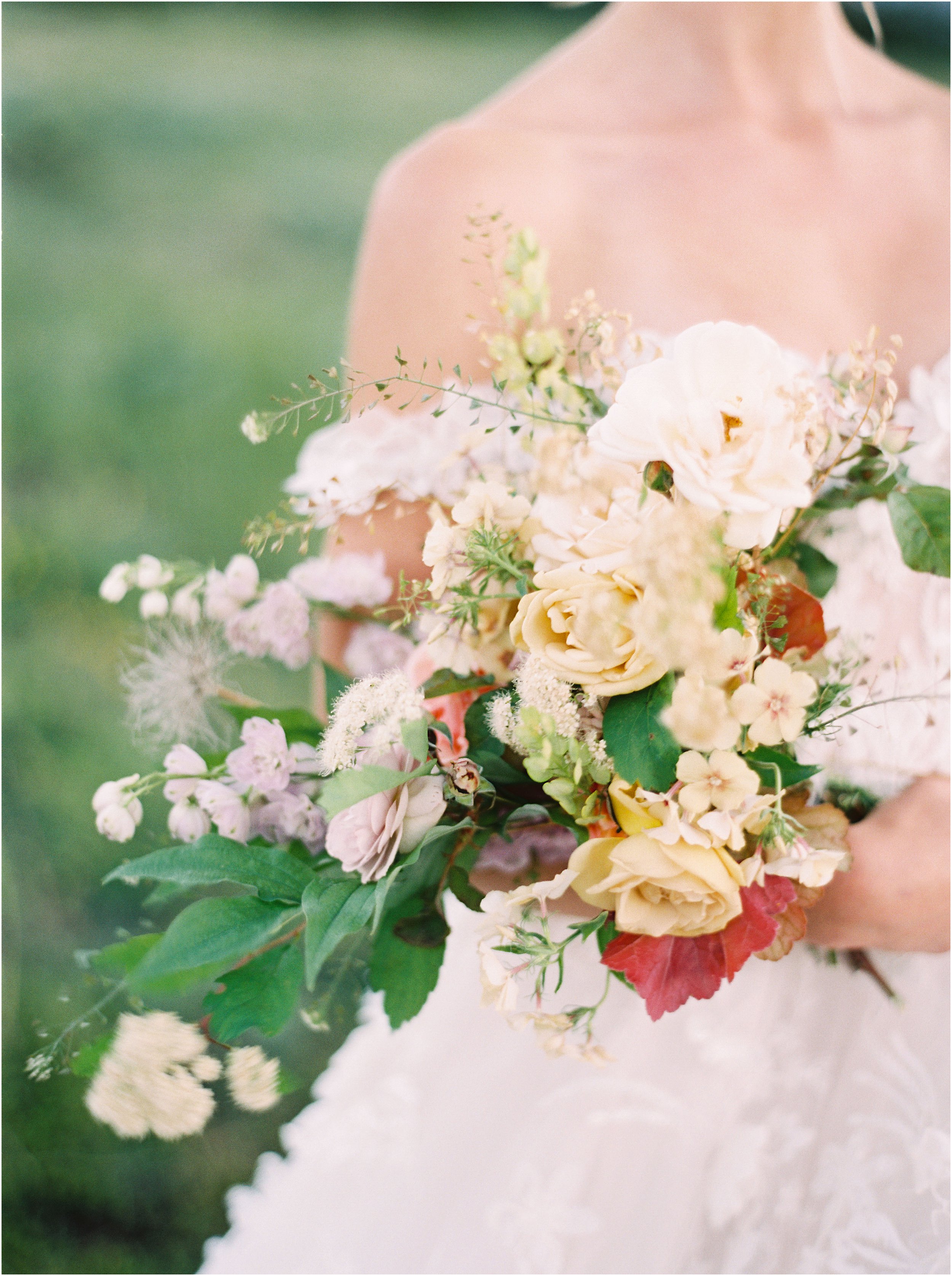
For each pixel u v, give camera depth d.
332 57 6.99
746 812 0.87
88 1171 2.12
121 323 4.74
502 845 1.10
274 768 0.96
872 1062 1.18
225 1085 0.87
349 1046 1.33
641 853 0.86
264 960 0.91
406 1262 1.18
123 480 3.96
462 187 1.27
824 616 1.13
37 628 3.30
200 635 1.10
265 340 4.59
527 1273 1.14
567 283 1.24
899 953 1.20
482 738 0.95
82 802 2.77
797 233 1.25
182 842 1.00
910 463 1.16
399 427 1.19
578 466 0.97
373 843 0.87
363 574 1.19
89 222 5.32
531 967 0.92
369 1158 1.24
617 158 1.28
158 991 0.91
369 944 1.05
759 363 0.86
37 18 6.79
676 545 0.80
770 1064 1.19
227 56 6.91
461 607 0.98
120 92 6.32
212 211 5.51
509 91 1.35
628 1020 1.20
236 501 3.93
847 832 1.02
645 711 0.86
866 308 1.24
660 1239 1.14
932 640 1.16
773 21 1.27
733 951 0.88
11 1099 2.17
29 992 2.33
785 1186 1.15
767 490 0.83
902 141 1.29
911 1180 1.14
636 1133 1.17
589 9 7.57
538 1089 1.21
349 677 1.11
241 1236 1.24
